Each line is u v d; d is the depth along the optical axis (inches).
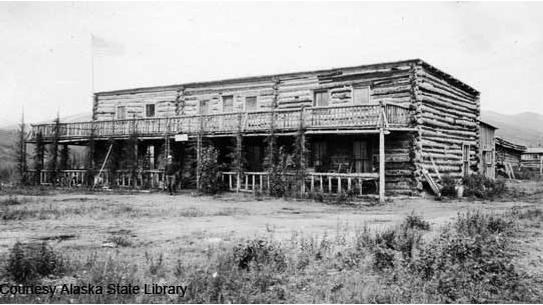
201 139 941.8
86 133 1132.5
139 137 1032.8
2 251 326.0
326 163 914.7
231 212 576.4
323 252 314.0
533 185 1268.5
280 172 829.8
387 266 279.6
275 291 236.2
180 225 458.6
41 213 537.6
